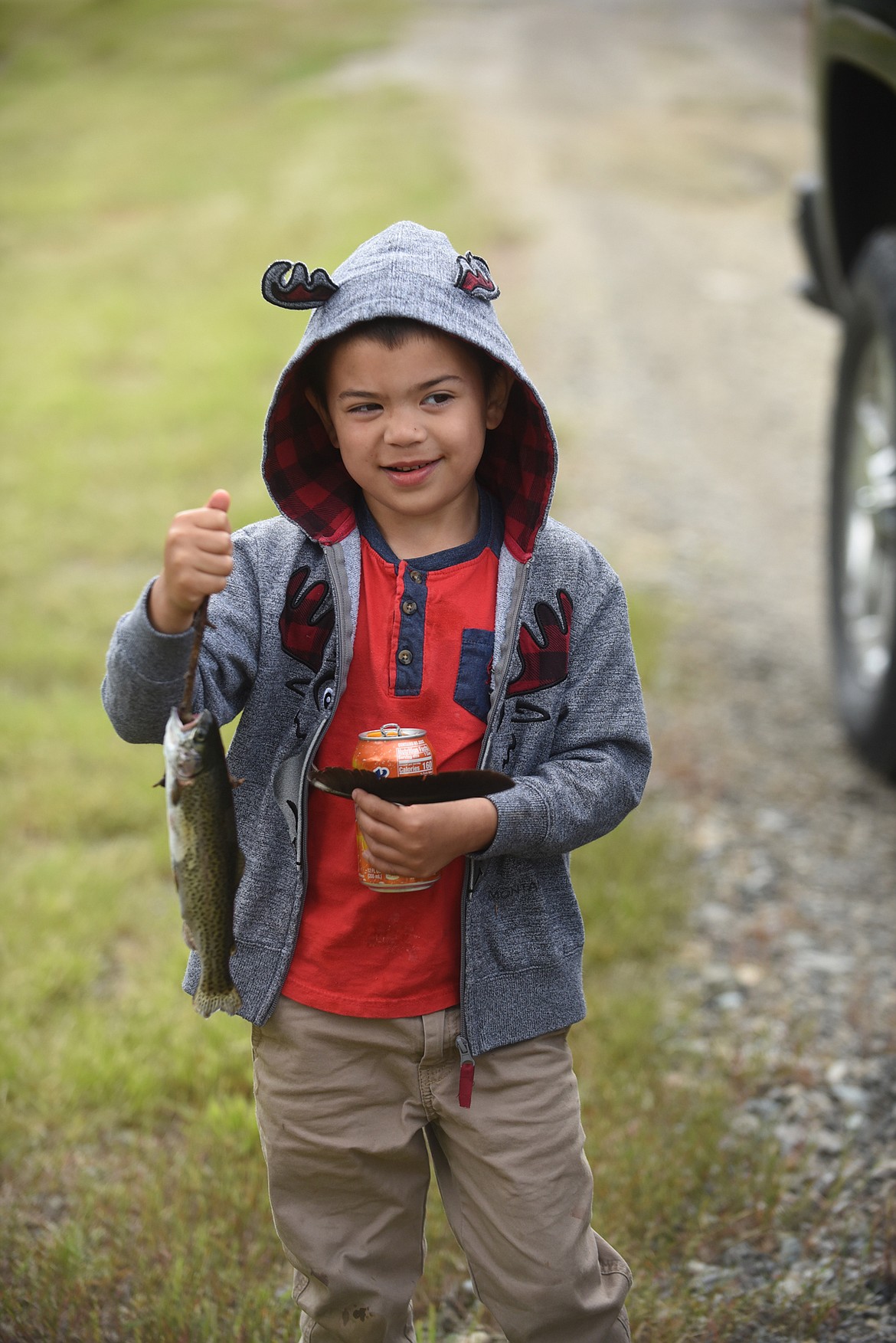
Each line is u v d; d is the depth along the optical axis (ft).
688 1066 10.03
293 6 111.24
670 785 14.56
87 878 12.62
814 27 14.51
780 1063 10.04
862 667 15.39
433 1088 6.30
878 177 15.05
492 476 6.55
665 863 12.82
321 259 40.96
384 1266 6.57
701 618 19.47
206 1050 9.96
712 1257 8.16
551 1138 6.28
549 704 6.24
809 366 35.29
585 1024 10.26
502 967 6.25
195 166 58.75
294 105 72.02
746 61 91.15
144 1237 8.17
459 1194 6.51
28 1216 8.61
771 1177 8.64
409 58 87.76
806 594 21.11
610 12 111.34
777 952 11.64
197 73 85.81
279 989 6.22
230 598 6.16
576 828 6.06
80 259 44.50
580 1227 6.32
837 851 13.39
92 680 17.48
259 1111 6.54
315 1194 6.48
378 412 5.91
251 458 26.84
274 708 6.22
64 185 55.77
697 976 11.25
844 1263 8.09
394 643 6.12
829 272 16.56
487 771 5.42
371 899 6.12
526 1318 6.33
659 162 59.26
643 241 46.75
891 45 12.62
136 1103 9.64
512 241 45.21
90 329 36.22
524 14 109.29
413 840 5.60
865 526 15.61
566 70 85.15
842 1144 9.22
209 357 33.50
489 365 6.29
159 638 5.50
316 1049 6.24
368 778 5.49
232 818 5.57
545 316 37.55
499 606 6.18
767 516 24.93
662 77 83.25
